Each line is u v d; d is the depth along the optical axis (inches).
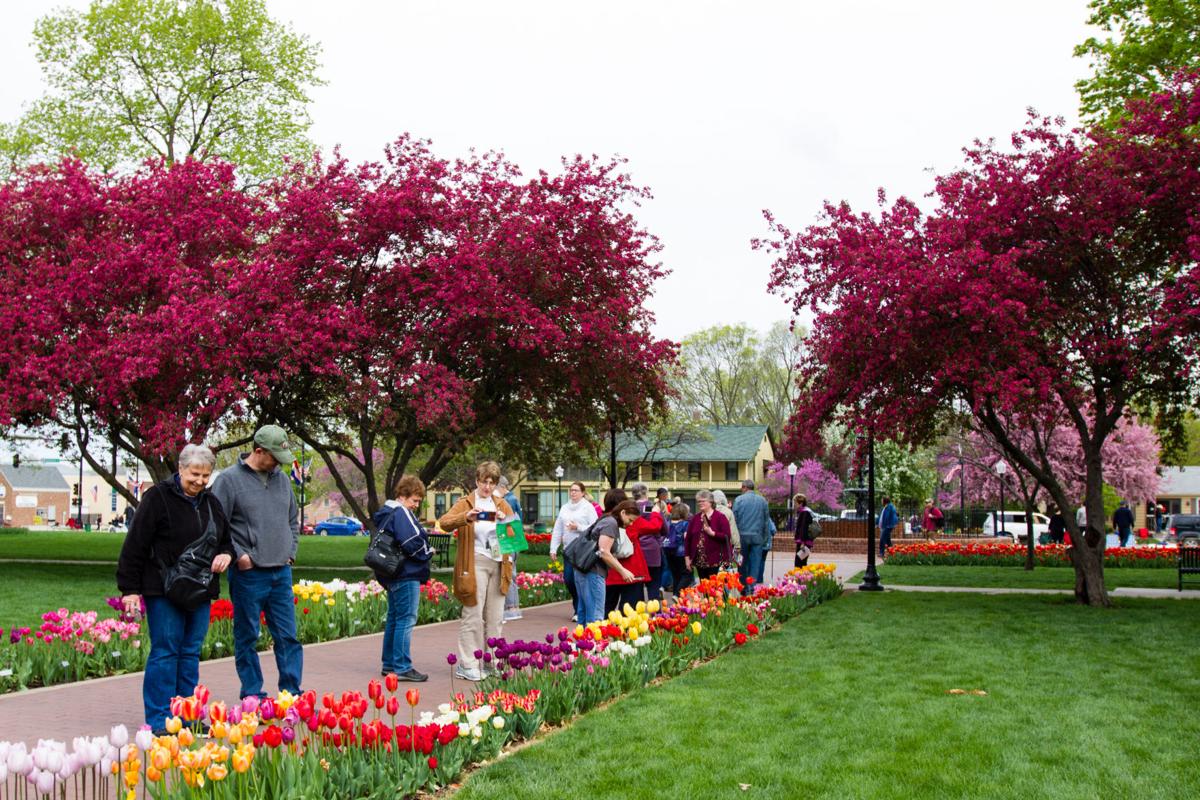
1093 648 452.4
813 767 242.7
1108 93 896.9
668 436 2037.4
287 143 1270.9
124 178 893.8
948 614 605.0
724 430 2928.2
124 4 1182.9
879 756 253.4
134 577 273.7
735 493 2876.5
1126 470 2108.8
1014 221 637.3
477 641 380.8
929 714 302.8
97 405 802.8
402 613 375.2
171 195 839.7
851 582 907.4
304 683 364.2
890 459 2257.6
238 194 877.8
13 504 4357.8
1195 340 588.4
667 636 400.2
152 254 770.2
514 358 860.0
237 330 743.7
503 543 382.9
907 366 632.4
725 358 2977.4
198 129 1263.5
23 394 753.6
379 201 779.4
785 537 1535.4
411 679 373.7
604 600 446.9
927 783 230.1
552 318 838.5
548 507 2970.0
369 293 816.3
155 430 735.7
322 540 1801.2
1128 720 296.7
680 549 665.0
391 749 219.9
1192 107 591.8
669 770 238.1
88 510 4658.0
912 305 590.2
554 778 230.1
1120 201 615.5
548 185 845.8
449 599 596.4
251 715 189.0
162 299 796.6
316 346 748.6
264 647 444.1
